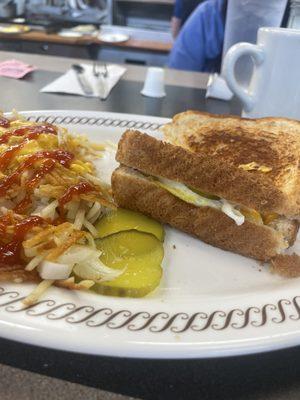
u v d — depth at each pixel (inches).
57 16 36.6
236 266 6.7
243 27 15.1
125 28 35.9
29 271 5.7
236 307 5.1
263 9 14.7
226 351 4.3
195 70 22.2
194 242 7.2
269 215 6.8
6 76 15.5
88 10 37.3
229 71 10.3
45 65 17.9
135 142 7.2
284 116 10.4
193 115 9.7
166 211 7.3
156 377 4.4
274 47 9.8
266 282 6.3
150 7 36.2
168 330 4.5
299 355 4.8
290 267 6.6
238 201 6.7
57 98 13.7
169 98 14.7
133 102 14.0
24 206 6.7
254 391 4.3
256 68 10.3
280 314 4.9
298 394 4.3
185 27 22.2
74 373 4.3
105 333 4.4
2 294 4.9
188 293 5.9
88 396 4.0
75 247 5.9
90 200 6.8
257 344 4.3
